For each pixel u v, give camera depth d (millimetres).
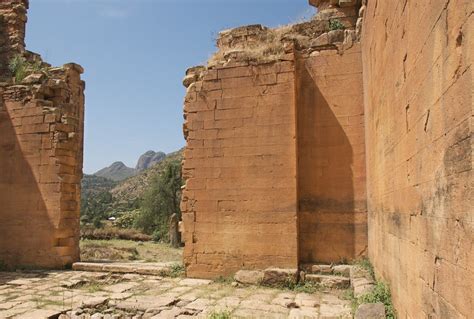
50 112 13375
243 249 10531
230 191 10797
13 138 13672
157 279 10805
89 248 20781
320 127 10914
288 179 10438
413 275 4484
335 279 9453
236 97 11023
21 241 13109
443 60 3211
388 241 6426
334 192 10641
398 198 5422
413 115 4391
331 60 11047
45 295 9047
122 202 77000
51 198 13008
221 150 10984
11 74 15094
